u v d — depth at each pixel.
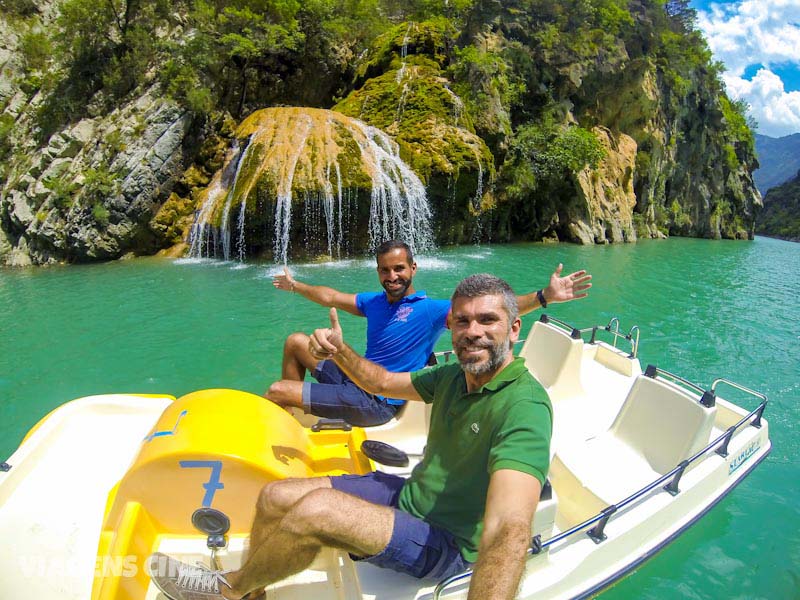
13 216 17.31
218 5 22.64
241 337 8.95
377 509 2.38
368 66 23.59
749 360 8.55
